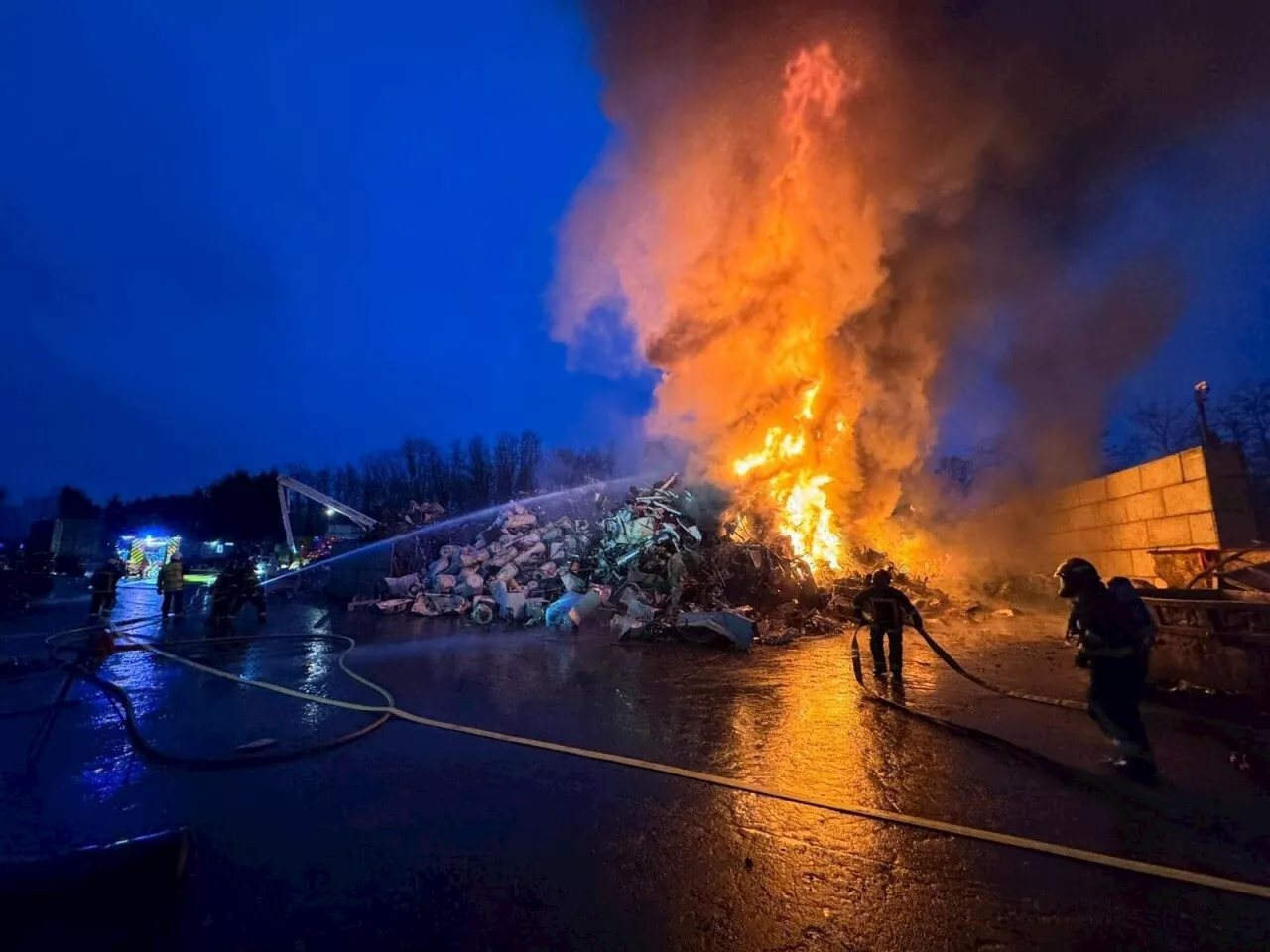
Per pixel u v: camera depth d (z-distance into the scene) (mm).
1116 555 14250
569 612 13008
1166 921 2836
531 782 4535
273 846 3584
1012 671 8242
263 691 7453
